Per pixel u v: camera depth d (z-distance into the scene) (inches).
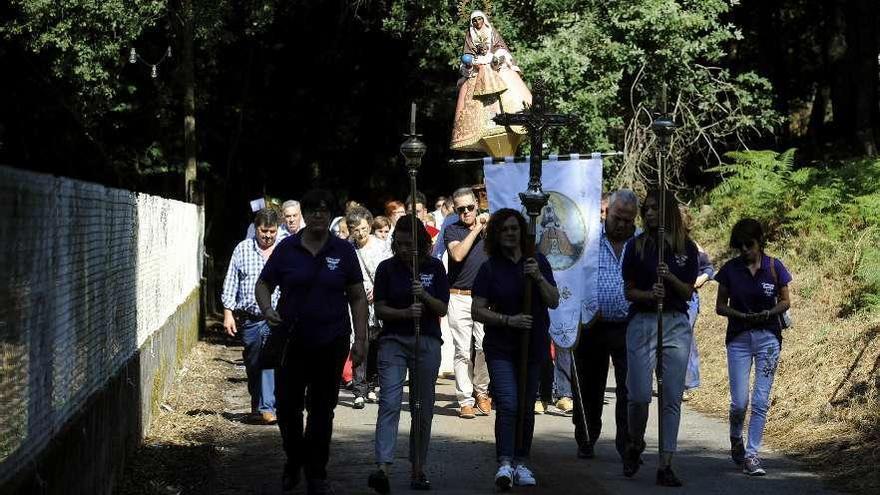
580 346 494.0
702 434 552.4
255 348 580.7
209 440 530.6
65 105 327.0
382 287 439.5
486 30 682.8
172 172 1446.9
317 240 415.5
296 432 419.5
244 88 1461.6
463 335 601.0
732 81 1224.8
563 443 532.4
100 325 398.6
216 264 1496.1
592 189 503.5
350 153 1545.3
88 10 962.7
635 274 447.5
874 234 781.3
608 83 1008.9
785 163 977.5
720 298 471.8
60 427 326.3
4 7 916.6
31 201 288.7
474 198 599.5
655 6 1003.9
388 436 427.2
